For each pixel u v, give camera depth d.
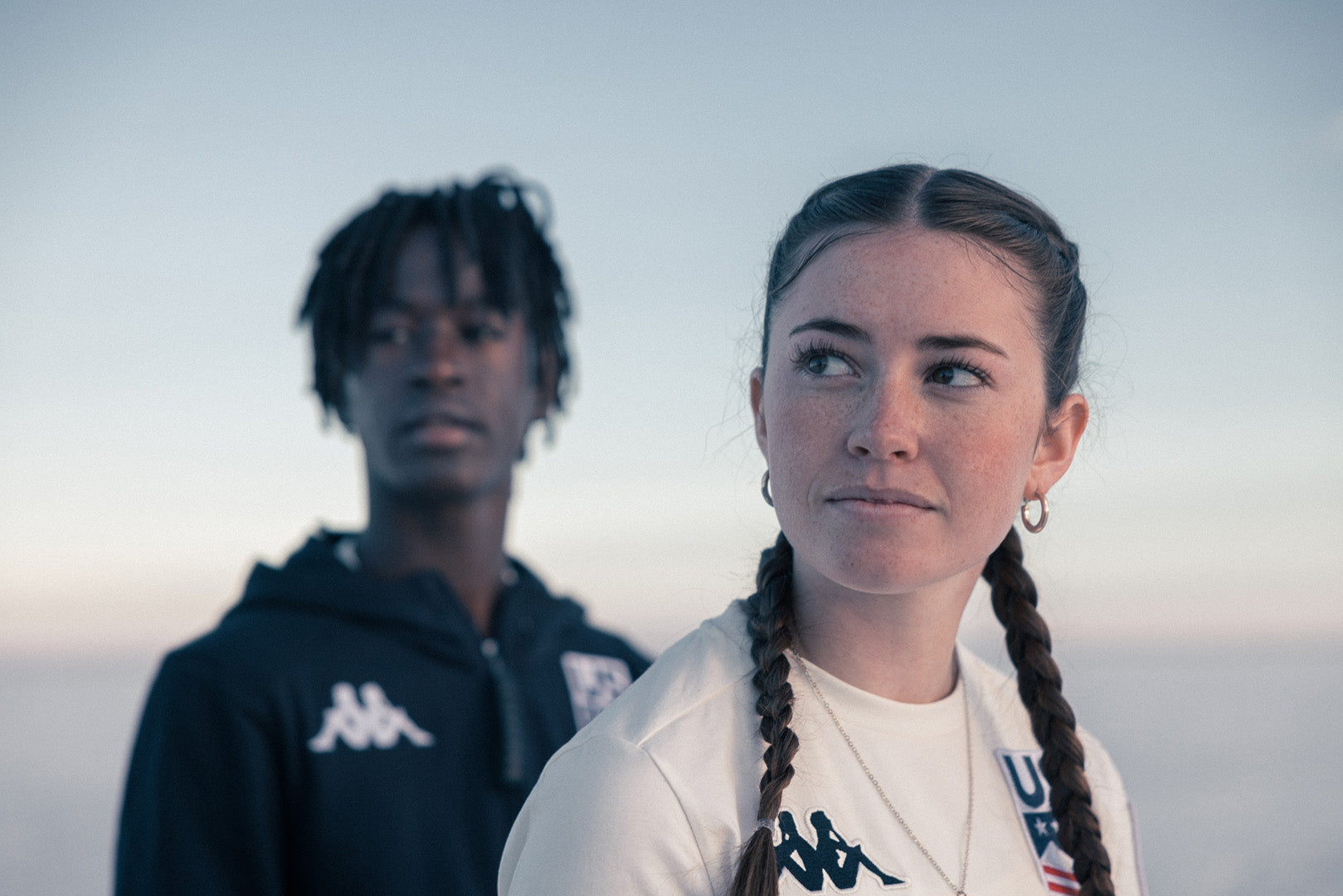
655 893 0.85
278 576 1.93
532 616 2.09
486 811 1.82
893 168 0.99
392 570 1.98
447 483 1.94
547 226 2.27
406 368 1.94
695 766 0.91
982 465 0.90
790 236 1.00
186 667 1.76
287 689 1.76
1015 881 1.05
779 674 0.95
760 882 0.83
